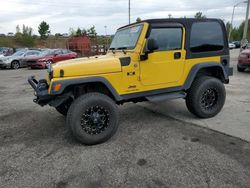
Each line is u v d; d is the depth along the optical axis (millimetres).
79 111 3846
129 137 4297
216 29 4977
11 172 3295
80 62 3992
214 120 4977
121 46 4734
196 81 4914
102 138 4031
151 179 3027
